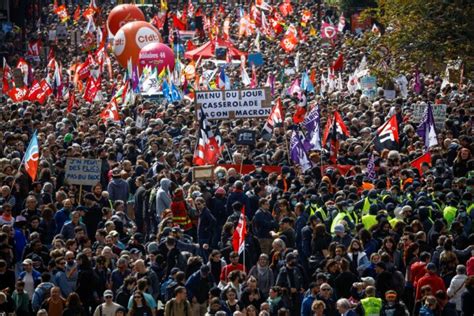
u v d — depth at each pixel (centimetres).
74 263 4394
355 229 4797
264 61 11481
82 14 16512
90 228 5012
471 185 5144
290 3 16700
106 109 7412
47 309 4169
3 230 4556
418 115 6881
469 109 7450
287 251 4491
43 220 4866
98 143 6500
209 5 17362
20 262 4725
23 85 8675
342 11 15250
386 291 4234
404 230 4622
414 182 5322
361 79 8725
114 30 13012
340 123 6431
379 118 6975
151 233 5156
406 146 6525
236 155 5922
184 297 4103
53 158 6122
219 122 7038
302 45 12481
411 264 4494
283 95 8731
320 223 4644
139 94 8500
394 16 9006
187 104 7950
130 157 6212
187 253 4534
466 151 5809
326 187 5166
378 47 9106
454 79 8788
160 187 5216
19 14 16200
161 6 16062
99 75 9469
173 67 10031
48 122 7025
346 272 4303
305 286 4462
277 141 6372
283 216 4869
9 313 4097
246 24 13812
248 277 4400
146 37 11088
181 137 6531
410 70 9131
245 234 4547
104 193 5228
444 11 8812
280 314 3972
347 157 6150
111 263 4538
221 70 8931
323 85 8775
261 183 5150
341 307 3991
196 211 5044
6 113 7525
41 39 13688
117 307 4094
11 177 5288
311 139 5878
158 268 4453
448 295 4350
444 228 4691
